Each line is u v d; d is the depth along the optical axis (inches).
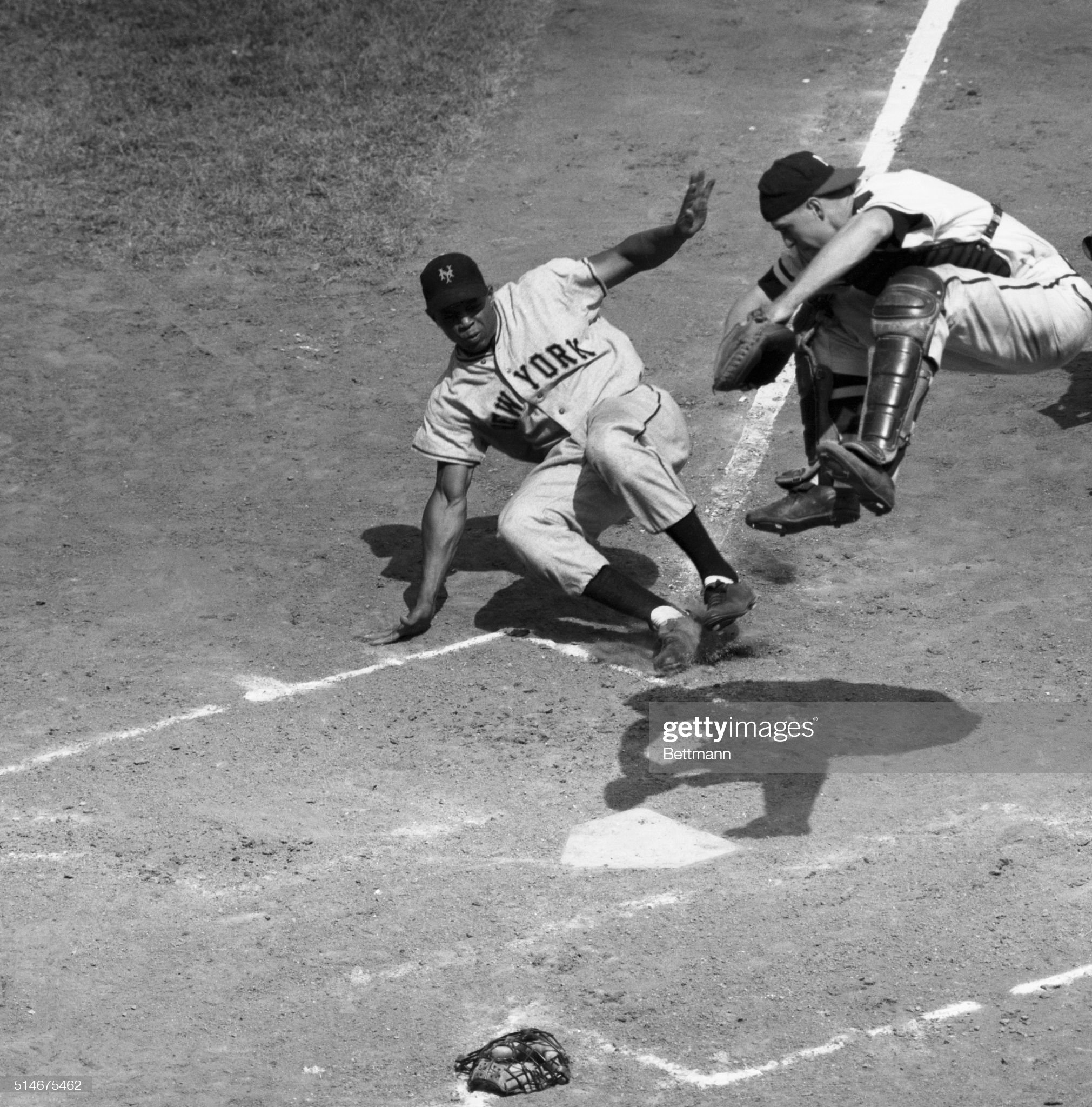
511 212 1368.1
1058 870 593.9
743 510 947.3
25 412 1111.6
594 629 844.0
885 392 538.9
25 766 716.0
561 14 1739.7
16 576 914.7
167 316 1234.0
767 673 776.9
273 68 1617.9
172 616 867.4
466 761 714.2
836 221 591.2
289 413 1104.2
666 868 618.2
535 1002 537.0
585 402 784.3
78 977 558.9
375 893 609.0
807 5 1752.0
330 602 879.7
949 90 1535.4
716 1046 508.7
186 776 705.0
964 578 854.5
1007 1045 498.6
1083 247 991.0
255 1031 527.8
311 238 1337.4
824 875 605.0
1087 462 965.2
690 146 1461.6
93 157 1462.8
